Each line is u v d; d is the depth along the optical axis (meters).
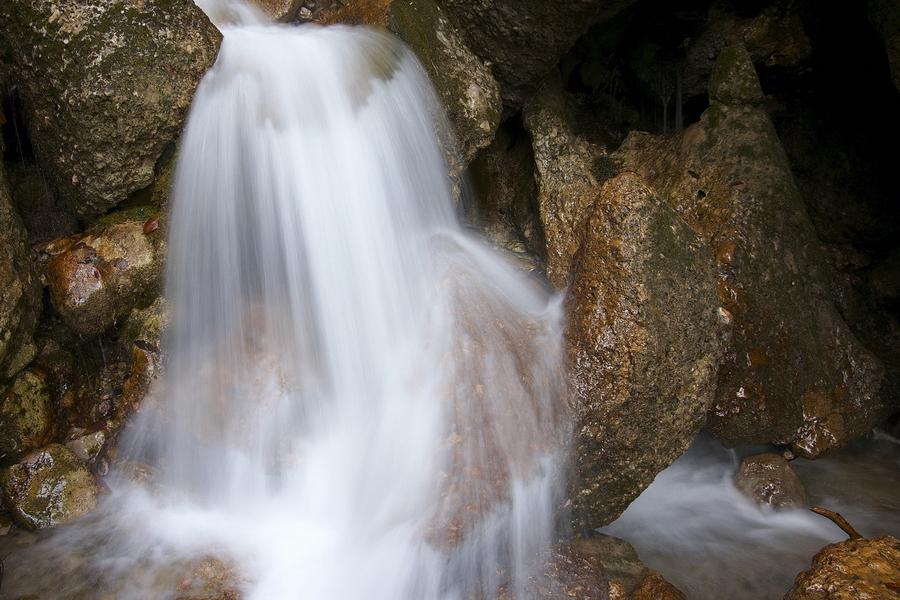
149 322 3.28
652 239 2.93
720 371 3.76
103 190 3.25
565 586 2.84
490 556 2.81
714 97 4.16
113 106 3.03
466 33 4.18
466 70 3.98
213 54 3.28
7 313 2.93
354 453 3.13
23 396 3.09
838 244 4.89
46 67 3.04
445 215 4.07
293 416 3.20
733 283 3.75
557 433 2.90
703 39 4.85
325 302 3.47
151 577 2.79
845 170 4.79
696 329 3.02
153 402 3.19
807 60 4.64
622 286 2.91
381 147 3.64
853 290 4.77
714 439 4.12
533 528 2.89
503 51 4.22
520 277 4.04
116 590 2.72
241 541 3.00
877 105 4.57
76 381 3.30
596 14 4.03
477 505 2.70
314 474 3.14
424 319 3.42
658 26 4.98
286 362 3.27
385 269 3.61
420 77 3.79
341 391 3.36
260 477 3.15
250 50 3.53
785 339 3.78
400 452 2.95
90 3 2.95
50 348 3.23
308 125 3.49
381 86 3.65
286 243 3.51
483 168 4.71
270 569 2.86
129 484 3.19
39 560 2.85
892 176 4.64
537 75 4.38
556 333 3.17
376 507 2.88
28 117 3.30
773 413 3.78
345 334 3.44
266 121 3.41
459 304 3.40
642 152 4.51
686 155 4.18
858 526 3.55
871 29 4.21
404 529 2.72
